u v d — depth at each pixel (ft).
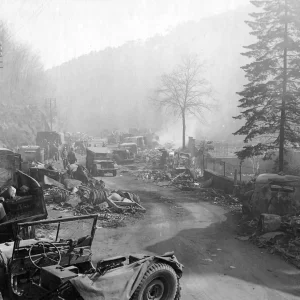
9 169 40.65
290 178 46.65
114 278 17.66
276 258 34.53
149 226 47.34
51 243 20.11
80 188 66.90
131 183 91.61
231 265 32.37
